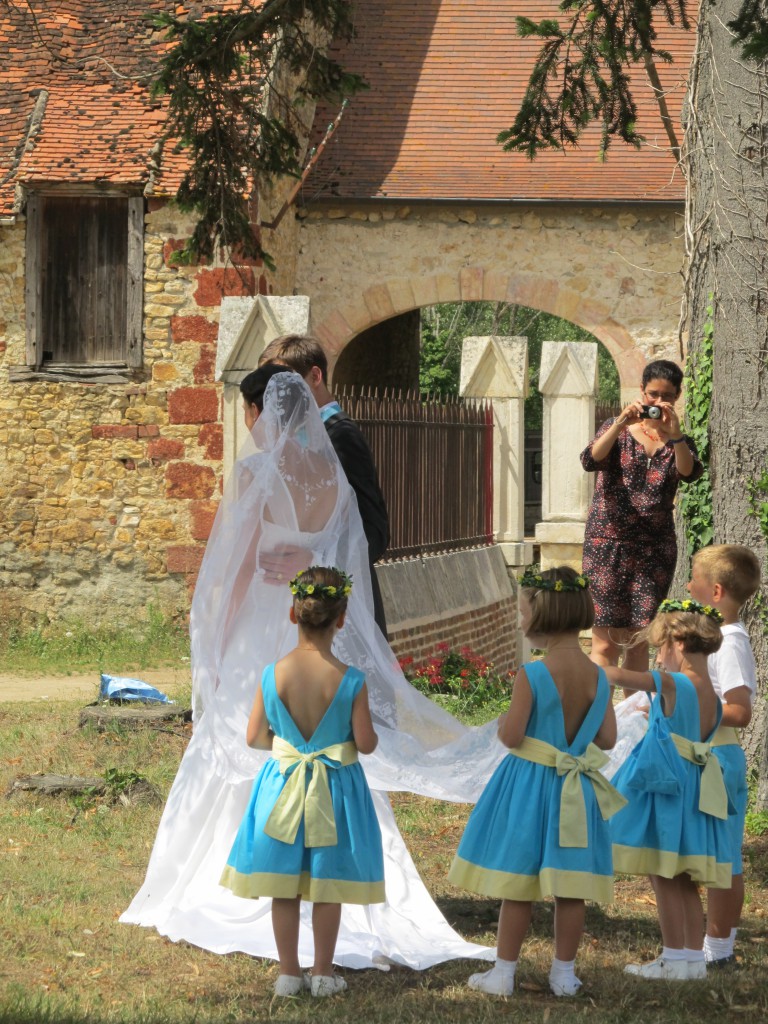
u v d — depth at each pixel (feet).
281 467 24.90
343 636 24.99
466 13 95.66
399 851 25.84
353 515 25.49
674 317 84.33
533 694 22.57
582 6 41.75
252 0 73.77
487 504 72.90
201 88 39.93
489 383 72.95
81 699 55.31
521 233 85.46
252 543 25.09
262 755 24.20
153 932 25.03
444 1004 21.58
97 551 75.10
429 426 63.57
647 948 25.13
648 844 23.27
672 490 33.73
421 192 84.79
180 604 74.69
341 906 23.66
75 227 74.64
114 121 75.20
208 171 41.24
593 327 85.15
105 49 78.69
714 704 24.20
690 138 37.81
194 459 74.43
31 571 75.41
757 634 34.78
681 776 23.34
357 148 88.12
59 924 25.18
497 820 22.56
